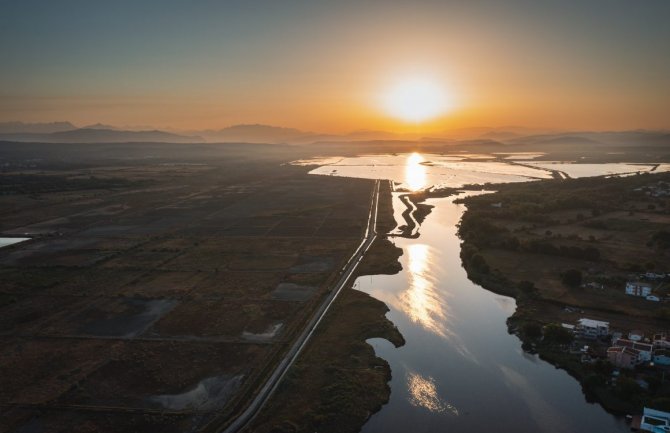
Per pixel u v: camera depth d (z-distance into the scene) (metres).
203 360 71.00
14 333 80.62
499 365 72.00
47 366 69.50
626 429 56.97
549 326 78.19
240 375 66.75
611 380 64.81
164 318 86.44
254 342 76.75
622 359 67.69
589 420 58.84
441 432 56.59
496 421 58.81
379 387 64.62
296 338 78.12
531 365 72.00
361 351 74.44
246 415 57.66
